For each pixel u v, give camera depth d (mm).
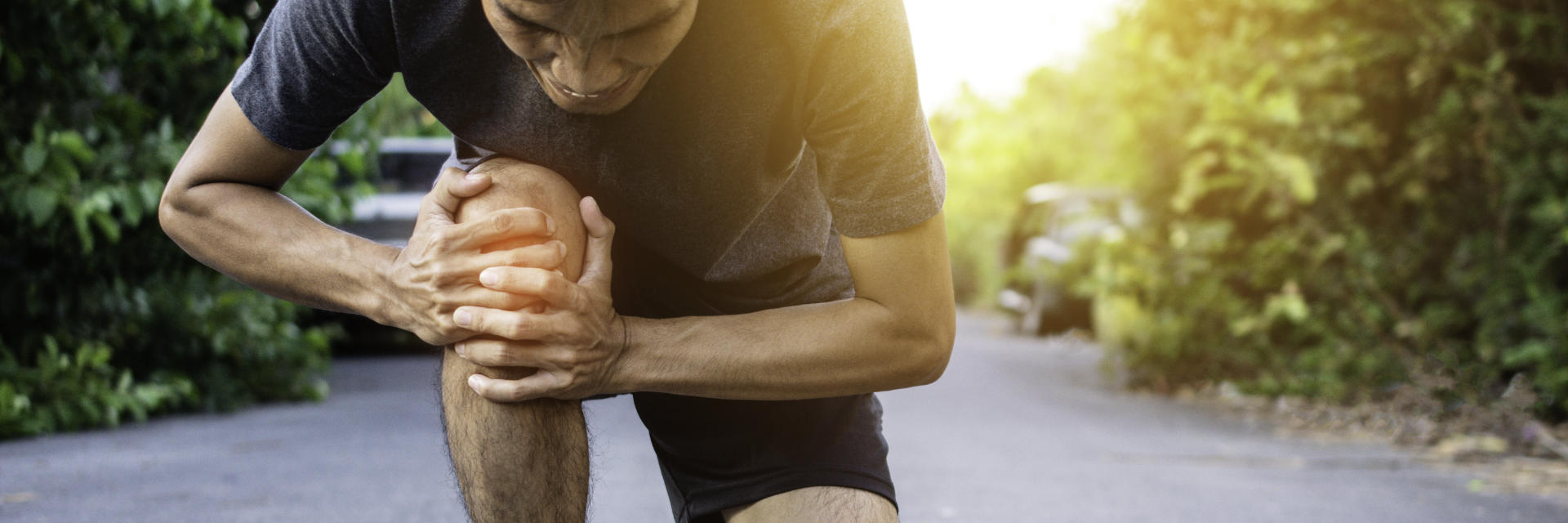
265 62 1379
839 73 1316
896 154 1357
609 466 4145
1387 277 6016
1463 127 5777
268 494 3502
